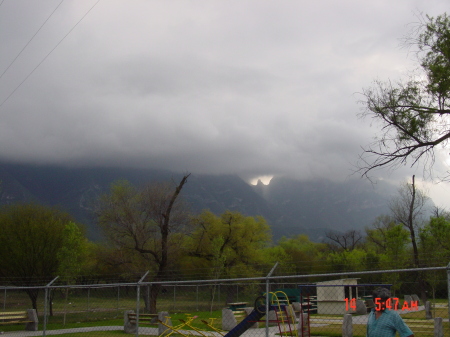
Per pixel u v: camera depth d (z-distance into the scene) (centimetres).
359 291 2698
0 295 3819
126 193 3544
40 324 2472
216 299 3566
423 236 2941
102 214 3481
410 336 618
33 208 3088
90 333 1934
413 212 3900
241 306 2747
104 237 3616
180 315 2584
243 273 3681
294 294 2722
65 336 1844
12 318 2105
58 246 3014
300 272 4475
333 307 2447
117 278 3609
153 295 3000
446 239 2828
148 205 3481
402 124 1603
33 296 2875
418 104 1585
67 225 2970
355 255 5519
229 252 4444
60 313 2995
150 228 3478
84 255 3591
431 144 1587
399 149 1638
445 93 1530
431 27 1565
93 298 3541
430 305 1841
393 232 3069
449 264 816
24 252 2909
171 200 3406
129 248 3466
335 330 1664
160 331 1747
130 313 1945
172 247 3512
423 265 2620
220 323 2064
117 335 1852
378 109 1625
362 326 1797
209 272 3803
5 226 2955
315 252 7981
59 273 2900
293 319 1309
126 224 3416
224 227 4506
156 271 3347
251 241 4678
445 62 1543
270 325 1898
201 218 4359
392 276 2738
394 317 631
